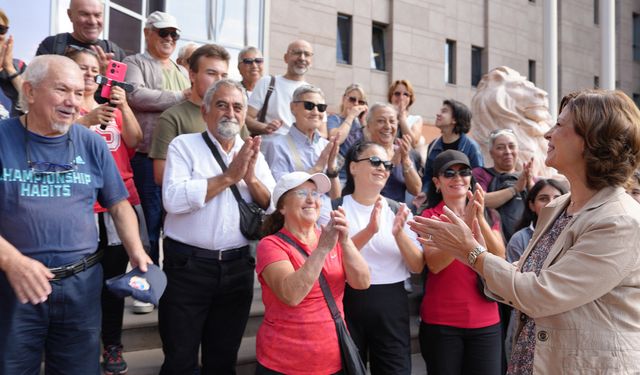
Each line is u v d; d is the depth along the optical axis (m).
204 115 2.96
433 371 3.01
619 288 1.72
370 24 13.55
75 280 2.21
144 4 7.71
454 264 3.00
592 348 1.71
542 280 1.76
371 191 3.12
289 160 3.80
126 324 3.29
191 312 2.76
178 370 2.74
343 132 4.42
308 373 2.37
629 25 19.42
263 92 4.70
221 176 2.73
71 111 2.17
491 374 2.96
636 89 19.58
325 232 2.36
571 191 1.95
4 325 2.09
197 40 9.01
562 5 17.44
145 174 3.61
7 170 2.09
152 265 2.34
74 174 2.22
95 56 3.26
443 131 4.85
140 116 3.66
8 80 3.09
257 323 3.74
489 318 2.99
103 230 2.96
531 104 5.74
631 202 1.79
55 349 2.22
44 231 2.13
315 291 2.45
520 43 16.58
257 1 10.12
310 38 12.31
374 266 2.96
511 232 3.91
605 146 1.76
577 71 17.77
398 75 13.91
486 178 4.35
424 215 3.30
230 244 2.82
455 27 15.19
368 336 2.96
